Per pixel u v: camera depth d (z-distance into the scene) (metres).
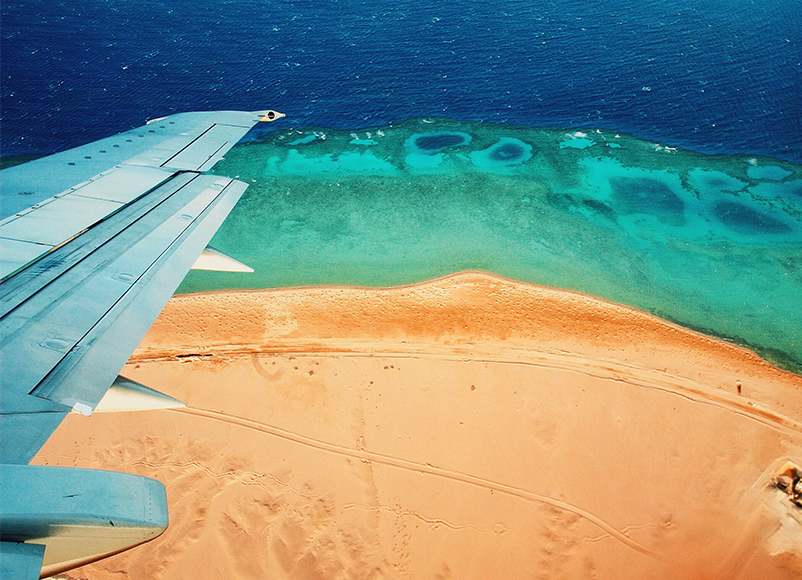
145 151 12.77
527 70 58.94
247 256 31.83
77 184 11.28
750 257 33.19
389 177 40.91
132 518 5.27
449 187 39.66
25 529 4.68
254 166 42.31
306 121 49.34
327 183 40.06
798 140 46.03
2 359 6.83
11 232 9.48
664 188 40.00
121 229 10.10
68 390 6.64
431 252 32.59
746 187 40.19
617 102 52.50
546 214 36.78
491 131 47.94
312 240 33.53
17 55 59.41
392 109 51.53
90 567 16.73
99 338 7.61
